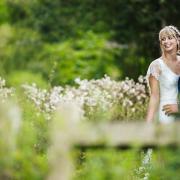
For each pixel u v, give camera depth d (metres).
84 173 4.35
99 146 3.46
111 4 21.95
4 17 27.20
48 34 25.75
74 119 3.38
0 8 27.19
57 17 25.16
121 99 11.89
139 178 5.38
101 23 23.11
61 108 3.42
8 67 25.47
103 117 5.96
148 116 7.72
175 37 7.75
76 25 24.62
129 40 21.56
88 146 3.43
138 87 12.29
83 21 24.16
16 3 26.67
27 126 4.48
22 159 4.06
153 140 3.55
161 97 7.77
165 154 4.15
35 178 4.05
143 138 3.54
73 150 3.50
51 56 24.61
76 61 23.73
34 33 26.14
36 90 11.22
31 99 10.89
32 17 26.02
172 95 7.74
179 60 7.82
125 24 21.59
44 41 25.92
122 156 4.33
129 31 21.39
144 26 20.88
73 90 11.66
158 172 4.29
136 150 3.58
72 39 24.86
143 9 20.44
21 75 23.98
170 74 7.74
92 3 22.97
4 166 3.84
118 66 22.27
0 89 11.08
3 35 26.53
